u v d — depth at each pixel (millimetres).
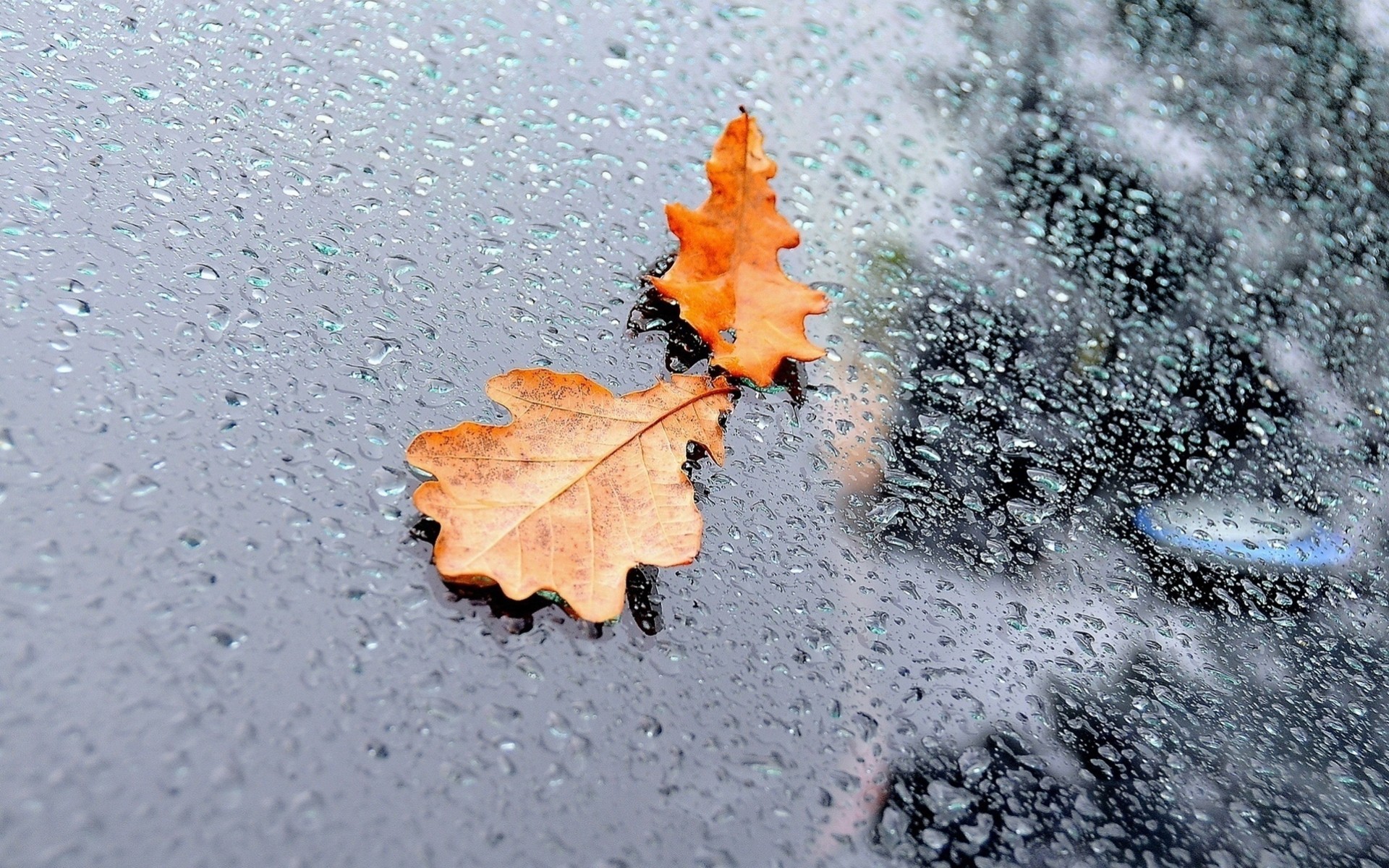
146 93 585
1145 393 589
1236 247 646
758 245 561
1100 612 529
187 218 555
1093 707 507
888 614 514
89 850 445
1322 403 602
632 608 501
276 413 516
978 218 633
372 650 481
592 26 662
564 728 479
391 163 590
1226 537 557
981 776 490
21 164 552
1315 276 643
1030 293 611
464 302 557
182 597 480
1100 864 481
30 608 472
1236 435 584
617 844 466
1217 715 513
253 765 460
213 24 615
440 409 527
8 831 444
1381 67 746
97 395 509
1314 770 507
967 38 708
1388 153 702
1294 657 531
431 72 623
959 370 581
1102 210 646
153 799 452
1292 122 705
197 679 469
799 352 553
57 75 582
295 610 483
